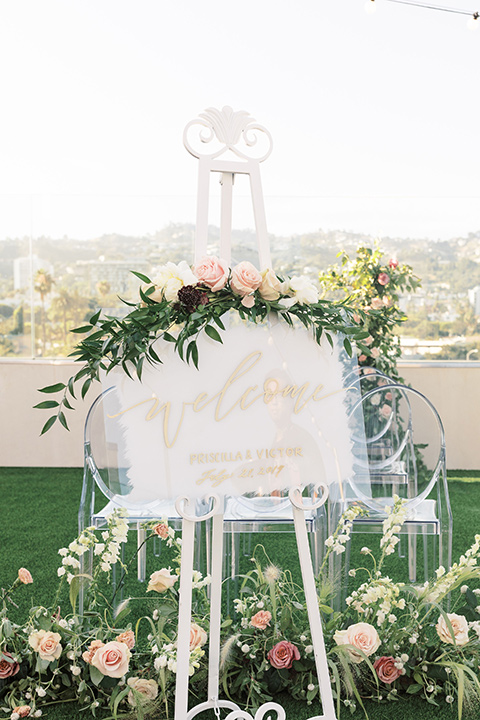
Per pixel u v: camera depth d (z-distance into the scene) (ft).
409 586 7.22
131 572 10.60
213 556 6.03
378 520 8.74
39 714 6.32
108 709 6.55
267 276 5.45
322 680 5.70
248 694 6.78
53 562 11.03
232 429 5.54
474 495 15.76
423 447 11.28
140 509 8.41
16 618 8.54
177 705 5.50
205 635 6.68
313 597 5.72
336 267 16.40
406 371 18.26
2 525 13.26
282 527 8.70
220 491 5.53
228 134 5.83
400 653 7.01
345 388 5.84
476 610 7.29
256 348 5.59
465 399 18.26
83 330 5.35
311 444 5.70
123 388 5.41
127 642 6.60
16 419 18.38
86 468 8.24
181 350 5.30
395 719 6.49
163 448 5.44
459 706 6.29
